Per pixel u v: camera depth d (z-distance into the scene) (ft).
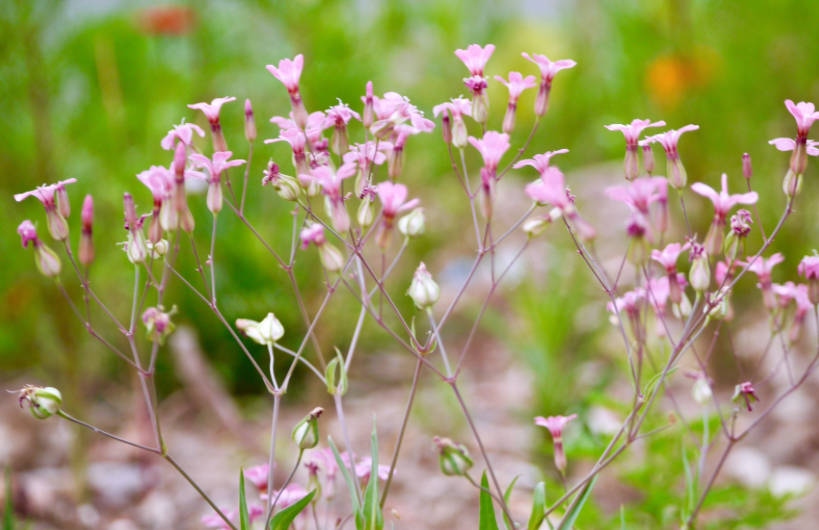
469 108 3.67
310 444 3.59
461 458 3.57
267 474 3.76
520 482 4.75
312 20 4.99
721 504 4.08
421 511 4.51
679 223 5.55
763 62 5.31
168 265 3.63
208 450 5.16
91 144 4.77
